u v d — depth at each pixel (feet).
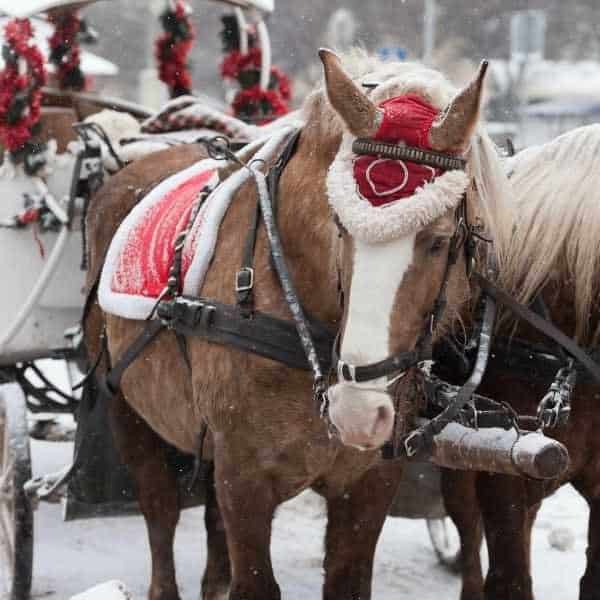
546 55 154.20
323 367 21.86
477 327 24.06
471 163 21.31
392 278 18.84
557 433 24.30
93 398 29.73
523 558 24.62
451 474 28.43
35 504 30.66
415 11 136.98
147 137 33.65
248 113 39.27
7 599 30.19
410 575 33.83
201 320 22.88
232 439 22.62
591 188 24.73
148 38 134.82
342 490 23.48
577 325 24.76
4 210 32.81
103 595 19.60
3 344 32.78
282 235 22.34
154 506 29.40
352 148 19.88
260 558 22.79
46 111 36.09
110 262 27.73
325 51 20.18
